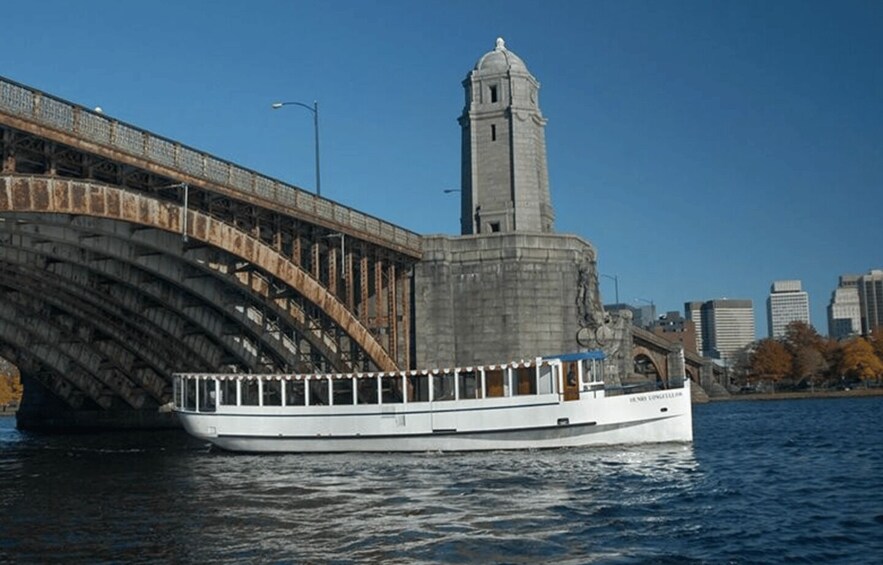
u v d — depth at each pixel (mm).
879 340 160500
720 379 165250
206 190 45188
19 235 40844
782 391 162500
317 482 35188
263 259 49844
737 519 25797
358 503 29281
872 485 32656
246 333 59312
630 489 31625
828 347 165875
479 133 72938
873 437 54875
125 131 39688
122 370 65250
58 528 25469
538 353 65500
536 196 72062
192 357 63094
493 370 46281
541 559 20812
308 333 57281
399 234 63906
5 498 31984
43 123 34781
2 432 75750
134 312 55250
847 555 21234
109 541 23406
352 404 47500
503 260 66125
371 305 67938
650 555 21156
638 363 136875
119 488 34625
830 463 39938
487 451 45562
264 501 30219
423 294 66625
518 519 25781
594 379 46219
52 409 78062
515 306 65625
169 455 49250
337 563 20531
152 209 41844
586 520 25625
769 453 44688
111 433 70438
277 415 48219
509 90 72438
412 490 32062
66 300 54188
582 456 42156
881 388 153750
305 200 53406
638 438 45406
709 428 67438
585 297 67500
